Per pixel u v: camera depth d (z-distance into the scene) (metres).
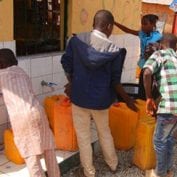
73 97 2.39
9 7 2.66
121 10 3.93
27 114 2.10
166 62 2.32
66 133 2.70
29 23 3.03
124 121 2.88
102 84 2.32
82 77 2.33
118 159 2.85
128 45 4.16
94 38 2.29
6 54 2.22
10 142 2.54
